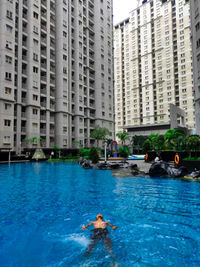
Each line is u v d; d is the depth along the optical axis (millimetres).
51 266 3559
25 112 38281
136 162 25812
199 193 8977
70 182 12539
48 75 43375
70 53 48719
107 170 19234
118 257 3795
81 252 4020
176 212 6363
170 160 23594
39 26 41531
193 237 4609
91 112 56750
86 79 54594
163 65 81188
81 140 49531
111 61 63188
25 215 6230
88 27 56062
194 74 28281
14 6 35500
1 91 32281
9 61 33781
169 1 81125
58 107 44625
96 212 6477
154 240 4484
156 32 84375
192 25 28531
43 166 25078
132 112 90125
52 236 4773
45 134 41469
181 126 53938
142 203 7426
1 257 3883
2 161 30250
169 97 78625
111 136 60125
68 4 49562
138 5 92062
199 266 3459
